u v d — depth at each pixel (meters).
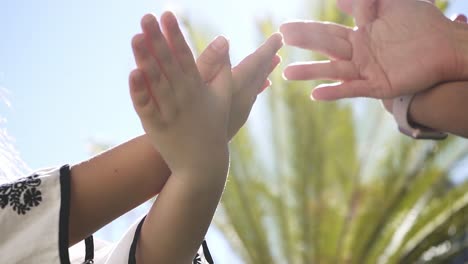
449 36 1.00
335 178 3.69
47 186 0.76
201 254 0.86
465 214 3.71
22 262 0.73
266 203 3.80
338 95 1.00
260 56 0.84
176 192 0.76
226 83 0.78
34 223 0.74
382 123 3.60
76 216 0.77
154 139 0.75
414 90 0.99
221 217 3.90
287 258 3.84
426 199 3.76
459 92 0.98
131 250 0.76
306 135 3.62
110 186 0.78
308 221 3.74
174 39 0.74
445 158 3.61
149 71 0.73
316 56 3.45
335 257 3.76
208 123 0.76
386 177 3.67
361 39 1.01
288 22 1.02
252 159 3.78
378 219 3.69
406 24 1.01
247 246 3.88
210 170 0.76
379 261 3.74
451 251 3.71
